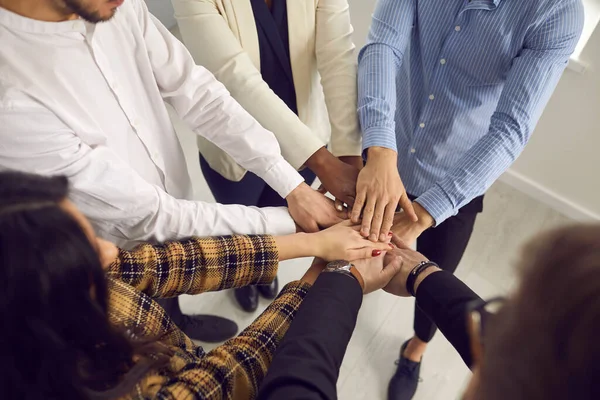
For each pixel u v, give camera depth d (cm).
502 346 38
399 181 114
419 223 117
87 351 55
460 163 117
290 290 91
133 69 95
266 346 80
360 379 178
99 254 56
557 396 35
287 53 128
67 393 53
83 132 87
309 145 118
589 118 184
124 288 75
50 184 55
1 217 48
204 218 99
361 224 109
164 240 99
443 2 111
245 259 92
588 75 174
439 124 129
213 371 71
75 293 52
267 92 119
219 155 141
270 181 111
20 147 80
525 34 106
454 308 86
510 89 110
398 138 142
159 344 68
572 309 34
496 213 220
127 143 99
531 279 37
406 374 174
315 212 110
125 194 90
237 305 192
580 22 103
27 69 80
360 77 122
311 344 71
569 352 34
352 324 79
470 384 45
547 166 211
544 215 219
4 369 50
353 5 214
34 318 49
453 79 121
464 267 204
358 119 126
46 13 76
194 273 88
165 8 265
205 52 119
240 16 119
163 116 106
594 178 201
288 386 64
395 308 193
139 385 64
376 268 102
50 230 50
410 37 123
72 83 84
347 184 117
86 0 72
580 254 36
